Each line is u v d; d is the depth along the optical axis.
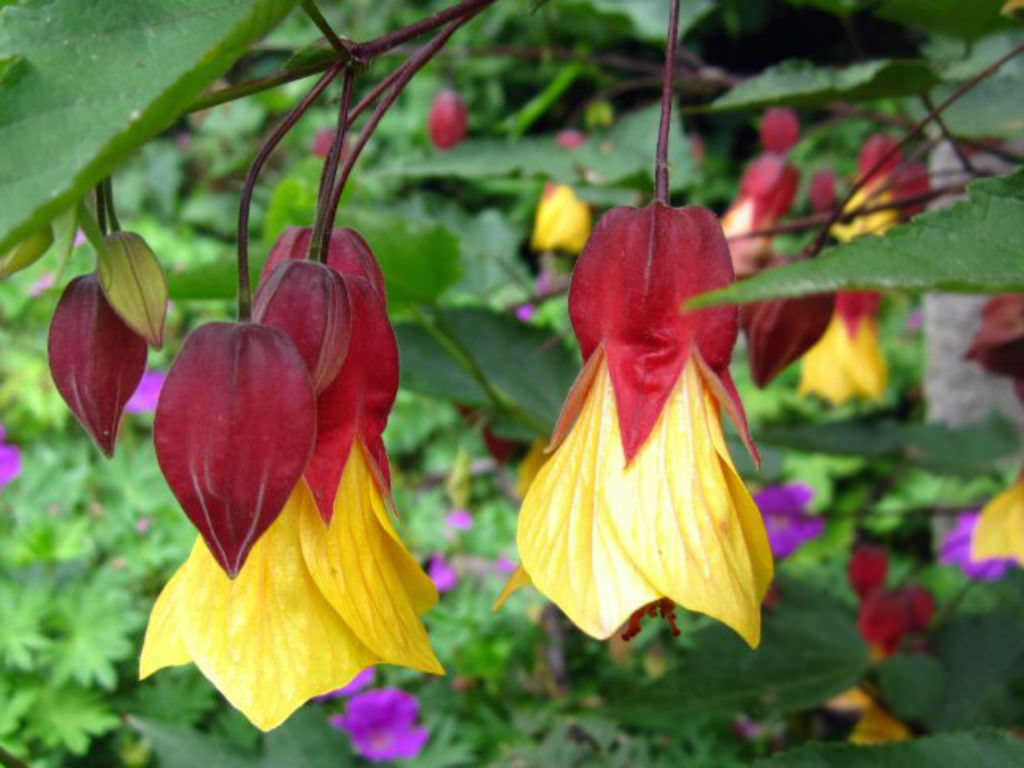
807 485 0.53
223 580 0.15
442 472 0.60
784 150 0.37
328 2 0.86
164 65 0.12
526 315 0.59
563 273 0.58
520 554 0.16
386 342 0.16
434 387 0.33
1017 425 0.44
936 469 0.38
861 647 0.32
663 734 0.38
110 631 0.35
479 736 0.38
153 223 0.71
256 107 0.77
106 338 0.16
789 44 0.85
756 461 0.15
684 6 0.41
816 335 0.23
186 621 0.15
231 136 0.77
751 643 0.14
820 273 0.11
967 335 0.44
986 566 0.42
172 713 0.36
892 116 0.34
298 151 0.73
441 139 0.46
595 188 0.36
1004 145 0.37
